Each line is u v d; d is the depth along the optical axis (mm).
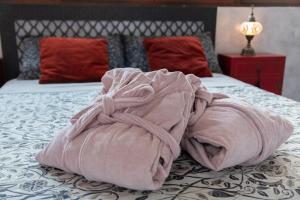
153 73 1045
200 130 939
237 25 3027
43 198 785
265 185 850
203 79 2375
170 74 1015
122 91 958
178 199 785
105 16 2635
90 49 2324
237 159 888
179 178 881
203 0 2889
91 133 882
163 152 840
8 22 2502
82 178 882
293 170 931
